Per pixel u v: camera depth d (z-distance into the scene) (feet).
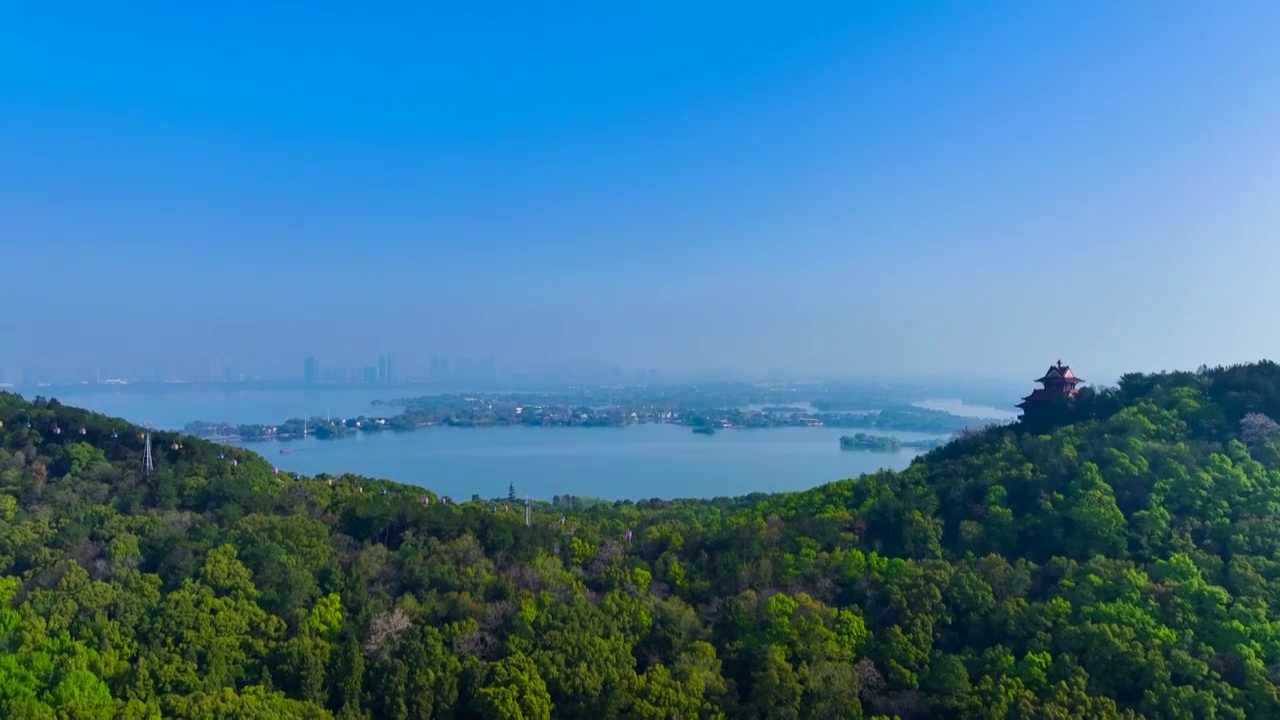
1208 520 185.78
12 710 138.31
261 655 162.50
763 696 154.71
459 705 158.51
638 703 152.87
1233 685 147.95
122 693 148.97
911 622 169.48
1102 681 151.53
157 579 178.91
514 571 197.77
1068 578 175.73
